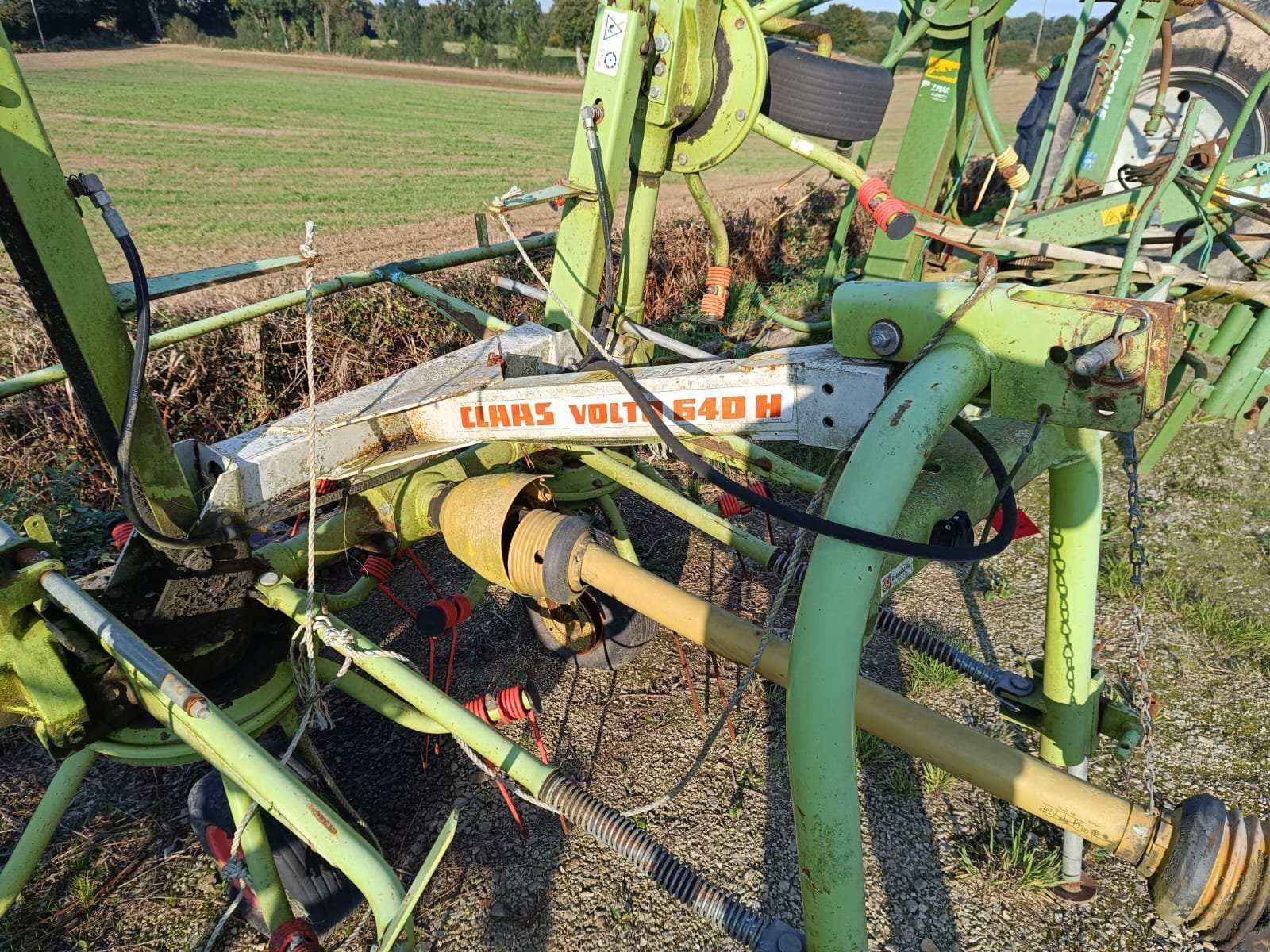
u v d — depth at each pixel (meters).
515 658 4.18
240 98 33.66
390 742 3.65
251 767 1.73
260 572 2.49
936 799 3.31
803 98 3.36
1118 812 1.88
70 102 28.36
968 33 4.75
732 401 2.14
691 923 2.84
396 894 1.55
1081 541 2.46
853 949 1.48
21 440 5.07
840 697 1.43
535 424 2.48
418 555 5.17
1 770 3.54
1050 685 2.67
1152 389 1.54
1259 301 3.31
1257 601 4.43
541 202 2.93
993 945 2.76
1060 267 4.66
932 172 5.39
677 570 4.86
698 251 9.38
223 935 2.82
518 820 2.99
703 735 3.65
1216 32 6.00
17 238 1.89
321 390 6.29
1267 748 3.51
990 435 2.23
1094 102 4.71
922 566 2.16
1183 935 2.77
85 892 2.94
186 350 5.64
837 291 1.89
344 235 13.03
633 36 2.88
